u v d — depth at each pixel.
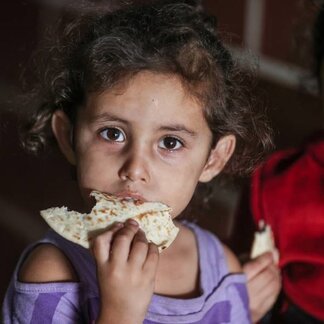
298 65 4.28
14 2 6.21
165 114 2.35
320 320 3.24
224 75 2.62
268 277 3.15
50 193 3.79
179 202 2.45
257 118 2.86
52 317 2.42
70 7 2.99
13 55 5.68
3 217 4.72
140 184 2.35
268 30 6.68
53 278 2.46
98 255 2.21
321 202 3.31
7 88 5.18
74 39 2.71
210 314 2.70
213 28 2.80
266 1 6.79
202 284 2.73
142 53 2.40
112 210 2.31
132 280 2.20
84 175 2.40
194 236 2.87
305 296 3.28
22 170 4.64
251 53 3.01
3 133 4.40
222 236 4.27
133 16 2.62
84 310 2.46
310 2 3.83
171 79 2.37
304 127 5.55
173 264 2.74
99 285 2.22
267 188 3.39
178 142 2.41
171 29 2.53
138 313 2.23
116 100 2.34
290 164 3.45
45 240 2.55
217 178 3.18
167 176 2.39
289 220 3.33
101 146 2.37
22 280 2.46
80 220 2.30
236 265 2.93
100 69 2.38
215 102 2.52
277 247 3.33
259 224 3.37
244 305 2.85
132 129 2.35
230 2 6.72
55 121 2.64
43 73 2.91
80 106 2.46
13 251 4.50
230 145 2.70
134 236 2.24
